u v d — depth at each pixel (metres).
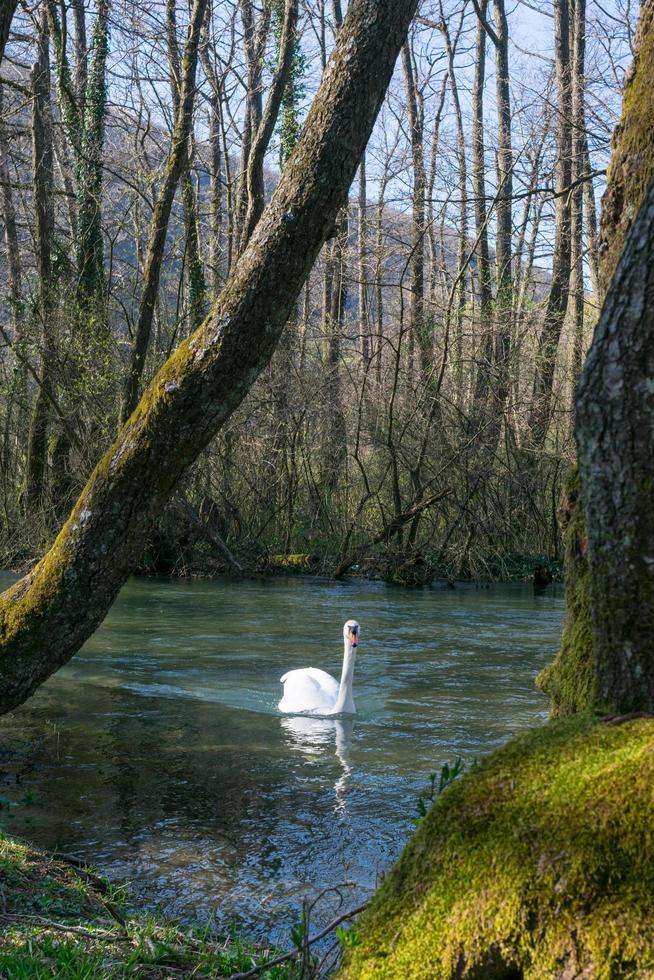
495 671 12.98
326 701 10.77
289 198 5.83
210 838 6.84
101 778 8.15
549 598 19.83
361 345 31.52
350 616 17.39
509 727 10.16
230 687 12.00
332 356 25.91
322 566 23.39
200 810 7.41
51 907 5.17
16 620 6.21
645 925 2.33
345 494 24.27
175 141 19.84
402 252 26.53
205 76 24.48
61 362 21.91
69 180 30.34
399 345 21.72
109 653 14.02
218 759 8.85
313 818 7.30
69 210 29.20
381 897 2.86
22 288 28.45
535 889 2.49
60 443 23.27
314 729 10.05
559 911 2.44
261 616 17.34
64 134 26.86
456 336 23.94
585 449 3.12
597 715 3.09
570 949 2.40
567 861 2.48
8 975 4.02
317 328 26.11
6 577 21.38
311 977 3.86
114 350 22.56
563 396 24.39
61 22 23.61
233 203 26.17
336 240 28.89
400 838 6.93
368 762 8.84
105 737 9.51
